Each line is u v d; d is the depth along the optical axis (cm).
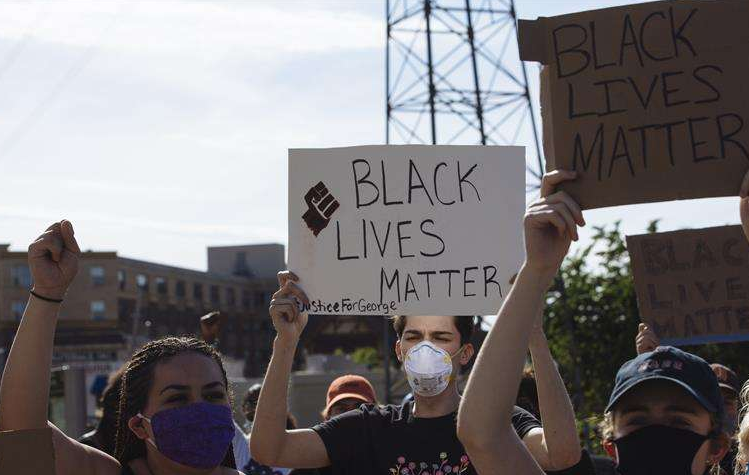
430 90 2097
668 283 478
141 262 6150
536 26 303
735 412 501
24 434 262
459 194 395
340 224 400
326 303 397
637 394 305
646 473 300
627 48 297
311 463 399
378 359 3662
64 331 5822
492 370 264
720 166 290
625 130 295
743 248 472
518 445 268
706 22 294
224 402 327
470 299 389
